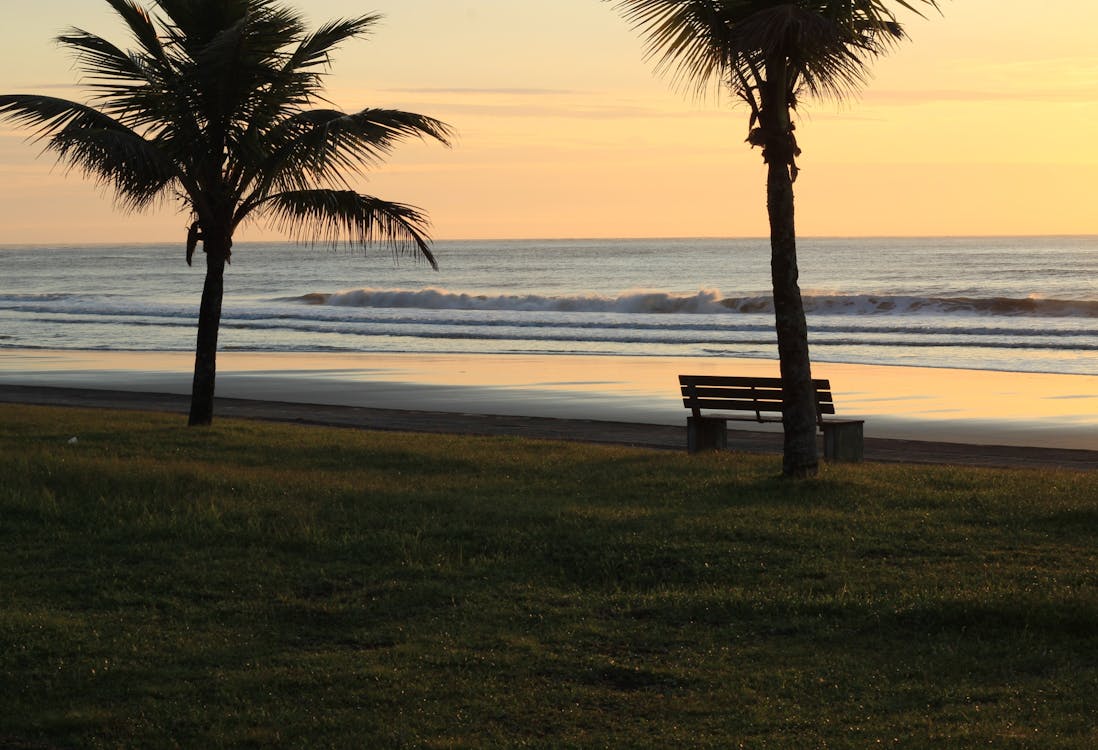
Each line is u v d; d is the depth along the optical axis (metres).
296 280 136.00
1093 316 54.38
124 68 18.75
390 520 11.48
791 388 13.50
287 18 18.84
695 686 7.07
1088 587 8.59
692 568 9.57
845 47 12.67
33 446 17.19
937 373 33.28
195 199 19.33
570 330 51.81
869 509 11.71
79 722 6.59
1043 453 18.78
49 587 9.40
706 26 13.48
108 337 52.19
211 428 19.67
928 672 7.16
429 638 8.03
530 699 6.87
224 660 7.67
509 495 12.92
